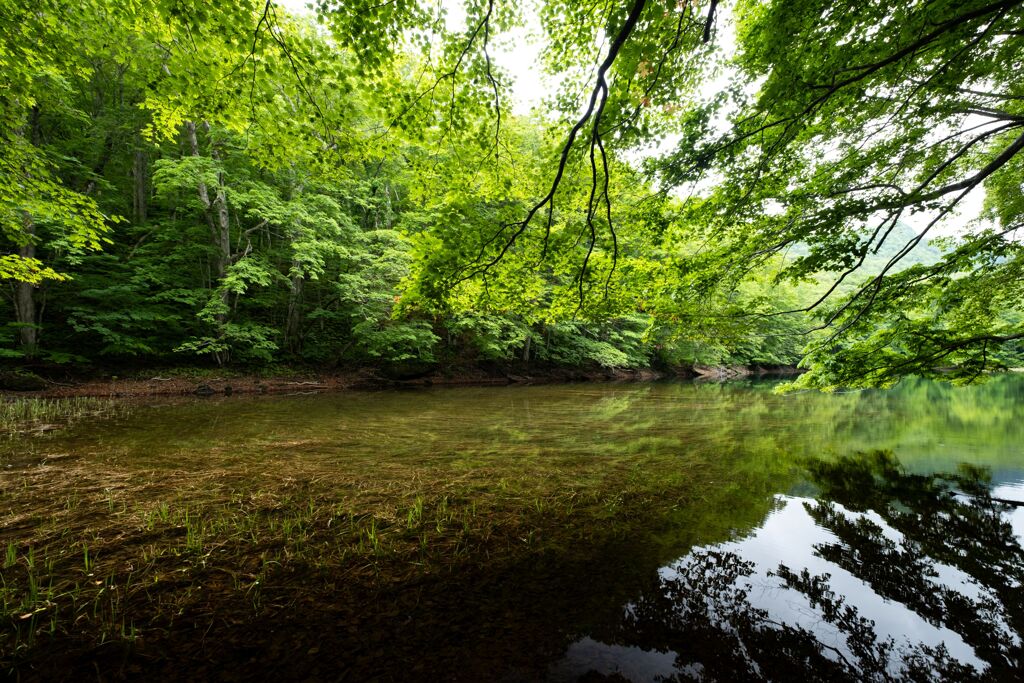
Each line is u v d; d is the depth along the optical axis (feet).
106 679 6.39
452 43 13.23
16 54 16.08
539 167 16.60
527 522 12.88
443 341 72.23
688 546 11.64
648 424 30.66
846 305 18.02
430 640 7.57
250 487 14.98
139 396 39.60
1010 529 12.96
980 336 16.74
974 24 11.41
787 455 21.76
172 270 47.73
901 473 18.69
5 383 36.17
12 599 8.23
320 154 15.23
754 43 12.98
